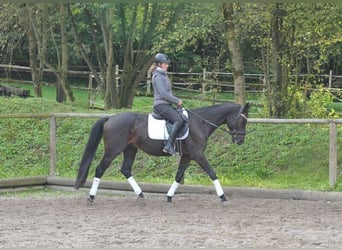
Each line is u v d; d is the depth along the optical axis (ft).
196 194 40.40
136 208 35.40
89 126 55.26
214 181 36.24
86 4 62.95
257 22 51.80
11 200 38.47
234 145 49.42
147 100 85.10
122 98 68.59
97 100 86.48
